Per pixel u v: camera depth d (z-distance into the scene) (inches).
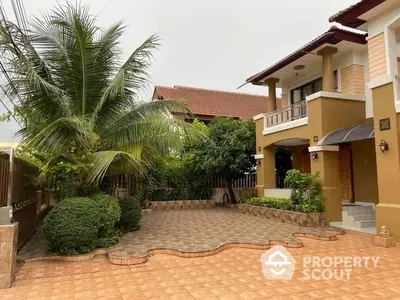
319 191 439.2
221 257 275.1
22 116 323.6
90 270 237.3
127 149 330.6
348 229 400.2
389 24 351.3
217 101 1007.0
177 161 663.1
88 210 276.4
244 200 687.1
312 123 460.8
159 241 322.7
